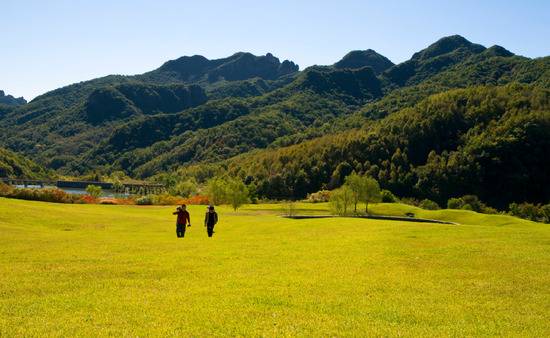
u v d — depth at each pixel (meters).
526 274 18.30
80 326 11.01
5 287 14.95
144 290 14.92
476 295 15.19
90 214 54.12
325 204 111.31
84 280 16.36
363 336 10.80
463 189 155.38
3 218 40.66
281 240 29.70
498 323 12.29
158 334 10.54
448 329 11.62
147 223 47.50
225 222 49.34
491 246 25.25
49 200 86.00
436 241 27.44
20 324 11.09
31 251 23.48
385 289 15.67
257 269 18.83
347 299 14.19
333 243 27.47
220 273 17.92
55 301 13.34
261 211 93.12
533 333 11.59
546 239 28.19
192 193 139.50
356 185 92.62
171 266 19.34
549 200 146.88
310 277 17.30
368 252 23.56
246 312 12.51
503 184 152.62
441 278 17.53
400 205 100.00
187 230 40.12
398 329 11.45
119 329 10.85
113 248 25.45
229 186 94.75
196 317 11.95
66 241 29.02
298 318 12.09
